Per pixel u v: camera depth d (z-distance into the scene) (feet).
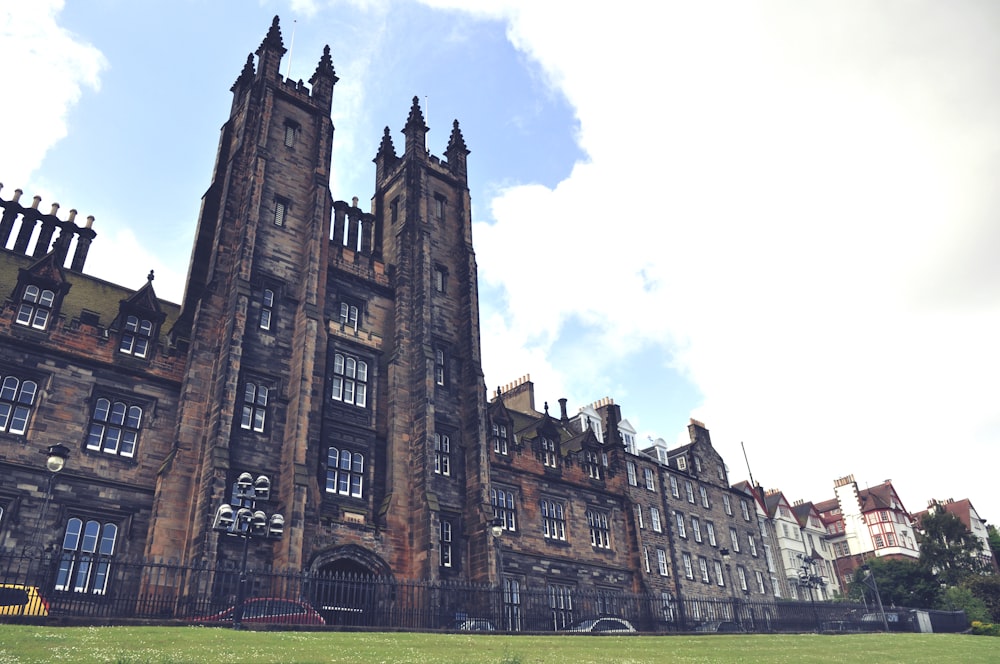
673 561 180.04
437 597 110.52
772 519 258.37
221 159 135.03
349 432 119.44
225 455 96.84
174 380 106.42
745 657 81.56
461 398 139.85
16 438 90.12
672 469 202.69
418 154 160.25
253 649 56.90
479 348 145.07
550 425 163.73
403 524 117.50
